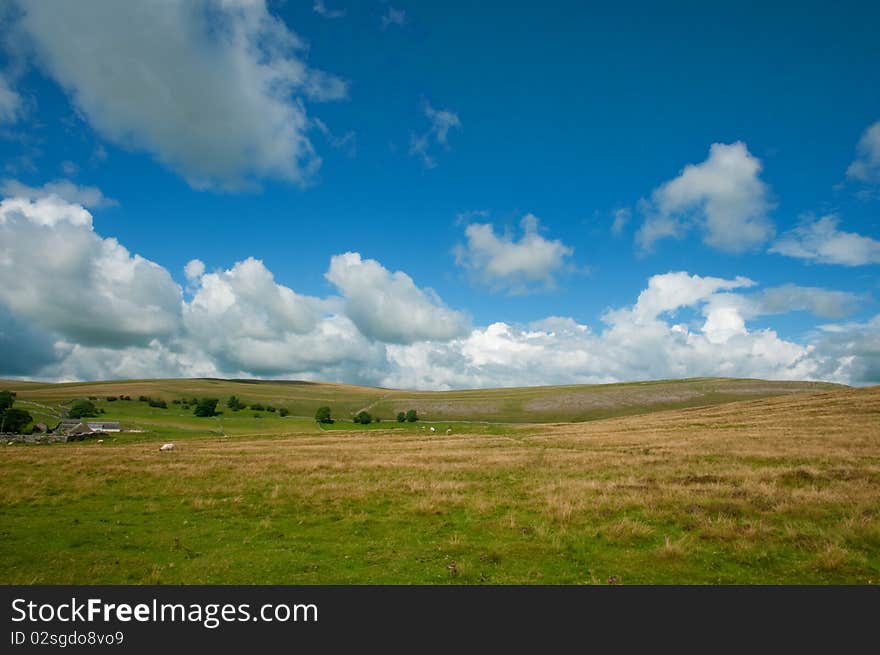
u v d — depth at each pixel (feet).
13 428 283.18
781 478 70.28
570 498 63.41
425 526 55.47
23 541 51.16
